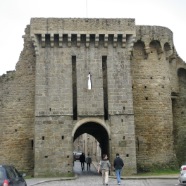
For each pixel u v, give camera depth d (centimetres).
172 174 3791
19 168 3981
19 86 4100
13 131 4047
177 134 4616
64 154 3741
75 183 3133
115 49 3966
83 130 4591
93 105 3853
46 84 3841
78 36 3903
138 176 3625
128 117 3844
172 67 4575
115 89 3888
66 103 3828
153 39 4247
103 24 3944
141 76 4200
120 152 3781
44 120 3775
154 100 4181
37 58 3878
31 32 3856
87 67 3919
